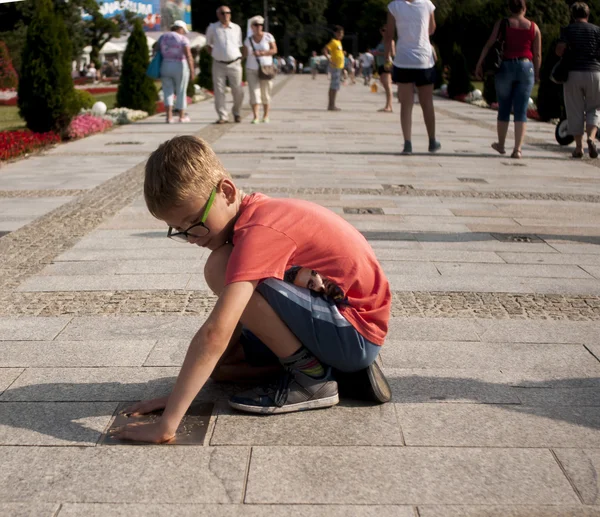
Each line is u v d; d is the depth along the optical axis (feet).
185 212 8.21
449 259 16.53
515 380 10.29
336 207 22.03
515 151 33.27
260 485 7.62
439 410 9.35
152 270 15.53
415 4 32.32
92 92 104.83
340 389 9.76
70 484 7.66
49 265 15.99
